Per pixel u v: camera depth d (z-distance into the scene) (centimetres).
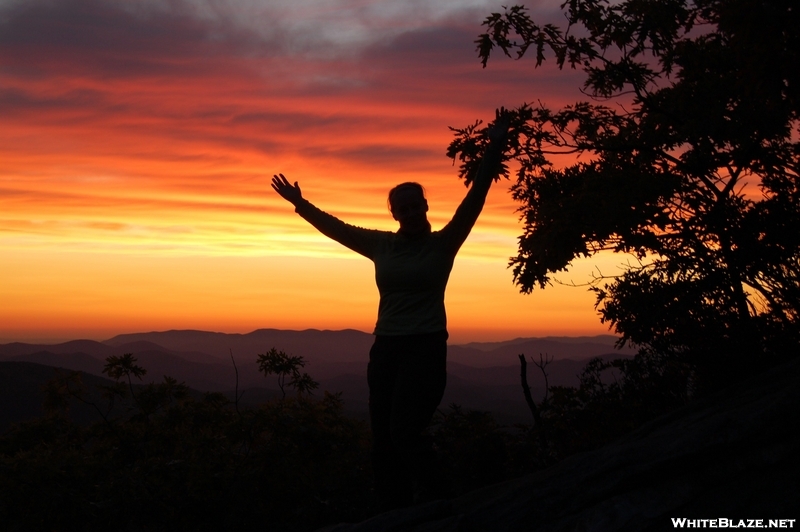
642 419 557
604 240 729
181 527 459
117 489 437
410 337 296
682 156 806
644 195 671
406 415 288
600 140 867
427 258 303
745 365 523
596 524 234
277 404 544
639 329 574
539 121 843
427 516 267
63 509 413
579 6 783
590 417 557
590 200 700
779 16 511
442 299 309
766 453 239
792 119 686
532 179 872
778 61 530
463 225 304
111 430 565
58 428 586
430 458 291
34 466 425
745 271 548
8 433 577
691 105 745
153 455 559
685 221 625
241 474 469
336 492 502
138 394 588
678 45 798
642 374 578
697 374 557
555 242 728
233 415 565
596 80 819
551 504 254
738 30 537
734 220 567
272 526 474
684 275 575
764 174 709
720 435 248
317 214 341
